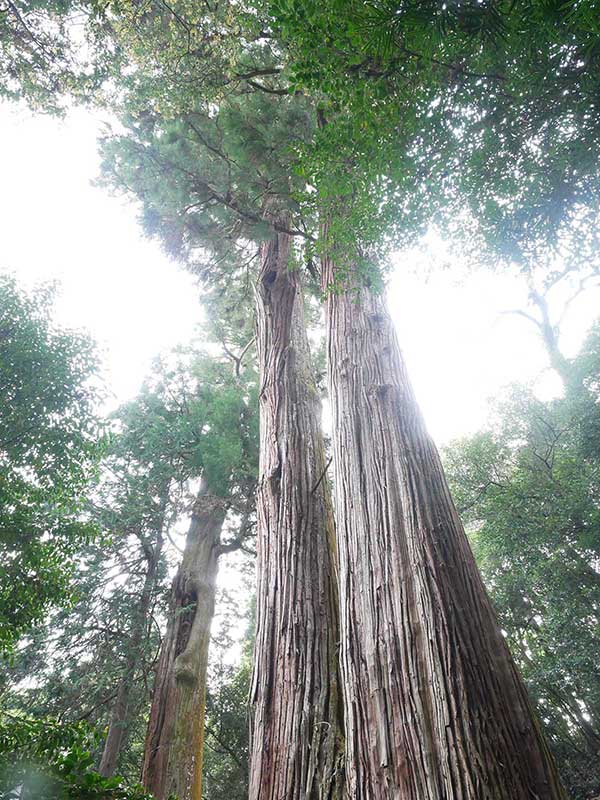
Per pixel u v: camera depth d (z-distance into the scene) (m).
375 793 2.23
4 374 6.64
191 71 6.18
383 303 5.19
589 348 11.48
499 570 11.19
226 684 12.88
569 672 8.66
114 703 9.63
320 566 4.31
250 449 11.55
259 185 6.88
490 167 3.04
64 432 6.87
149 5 5.94
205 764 13.89
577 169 3.00
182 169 7.27
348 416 4.11
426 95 2.67
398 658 2.56
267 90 6.80
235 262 10.03
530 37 2.26
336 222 3.62
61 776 2.08
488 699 2.25
